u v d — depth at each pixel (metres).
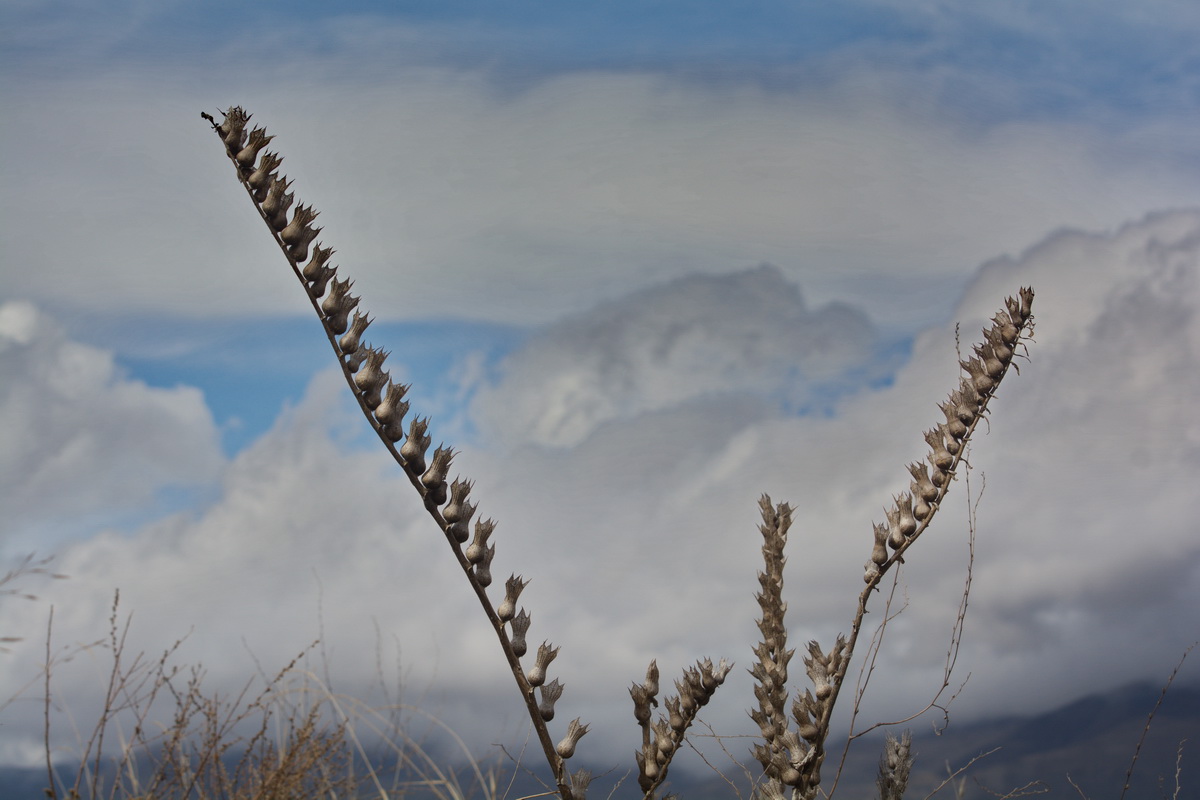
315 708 3.74
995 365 4.48
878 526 4.52
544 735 3.77
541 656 3.82
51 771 3.41
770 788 4.24
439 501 3.79
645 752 3.97
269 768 3.64
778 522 4.54
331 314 3.74
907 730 4.73
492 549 3.84
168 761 3.57
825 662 4.39
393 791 3.67
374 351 3.77
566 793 3.76
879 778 4.64
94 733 3.48
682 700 4.03
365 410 3.75
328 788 3.66
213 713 3.66
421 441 3.77
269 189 3.75
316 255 3.75
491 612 3.79
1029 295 4.51
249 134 3.77
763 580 4.48
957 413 4.53
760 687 4.36
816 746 4.27
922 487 4.50
